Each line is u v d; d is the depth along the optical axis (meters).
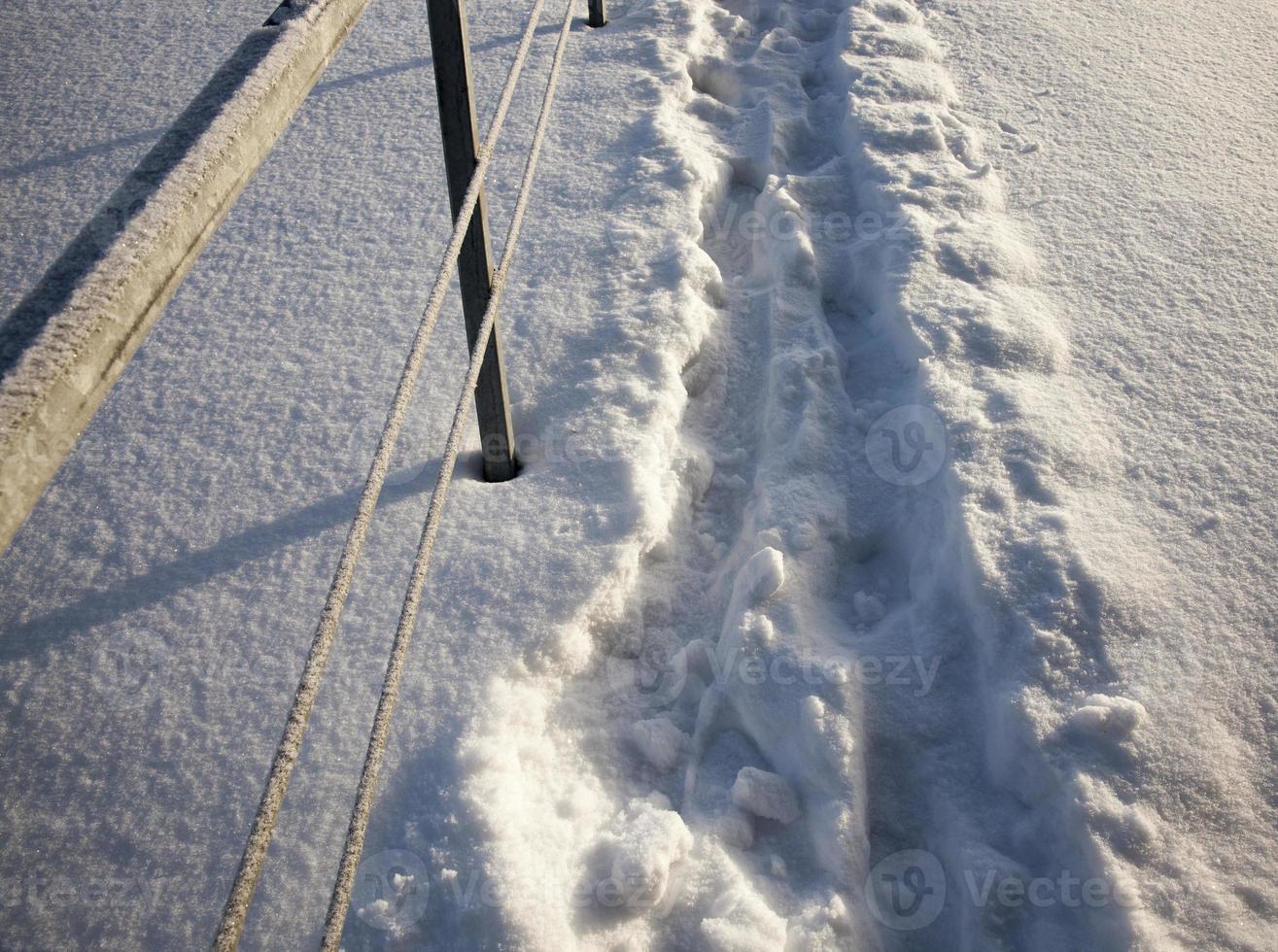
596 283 2.10
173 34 3.07
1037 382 1.79
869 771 1.35
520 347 1.97
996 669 1.37
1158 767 1.23
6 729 1.37
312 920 1.17
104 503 1.70
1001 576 1.44
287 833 1.25
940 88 2.67
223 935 0.60
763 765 1.39
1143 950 1.08
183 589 1.55
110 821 1.27
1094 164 2.38
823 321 2.08
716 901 1.20
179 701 1.40
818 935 1.16
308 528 1.64
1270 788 1.22
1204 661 1.34
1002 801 1.28
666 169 2.40
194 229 0.70
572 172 2.44
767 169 2.47
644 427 1.78
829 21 3.12
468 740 1.31
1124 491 1.59
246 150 0.77
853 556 1.67
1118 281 2.03
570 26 3.09
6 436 0.49
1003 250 2.08
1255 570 1.46
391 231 2.29
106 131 2.62
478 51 2.95
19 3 3.26
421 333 0.98
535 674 1.43
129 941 1.17
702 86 2.94
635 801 1.33
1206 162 2.37
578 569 1.54
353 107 2.72
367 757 0.80
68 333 0.56
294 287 2.14
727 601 1.60
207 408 1.87
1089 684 1.32
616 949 1.16
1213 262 2.06
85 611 1.52
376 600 1.52
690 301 2.04
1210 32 2.96
